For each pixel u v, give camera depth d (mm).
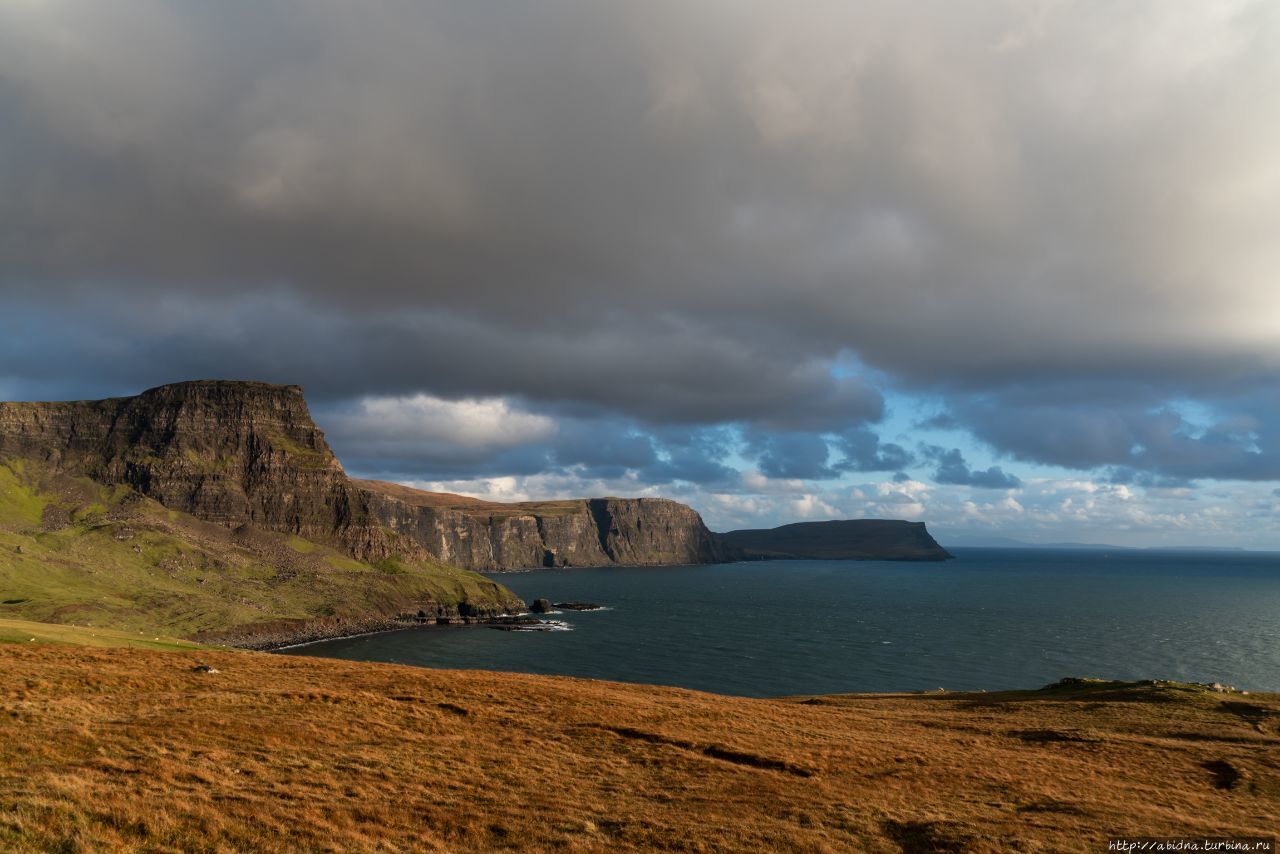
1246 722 60062
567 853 25234
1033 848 28172
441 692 52781
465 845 25516
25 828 21594
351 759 34219
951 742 51500
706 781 35938
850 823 30297
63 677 45750
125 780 27469
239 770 30766
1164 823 32188
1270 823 33594
